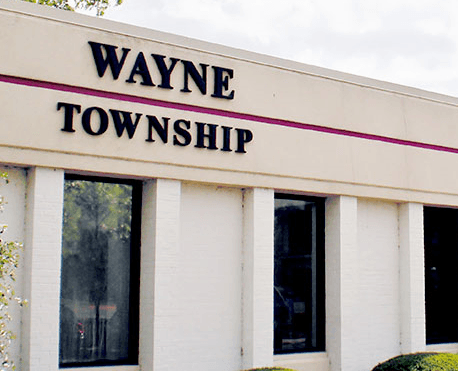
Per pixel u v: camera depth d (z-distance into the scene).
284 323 13.71
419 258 15.41
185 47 12.18
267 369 11.89
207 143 12.31
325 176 13.89
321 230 14.47
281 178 13.23
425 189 15.63
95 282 11.55
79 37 11.06
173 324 11.71
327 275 14.30
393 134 15.15
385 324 15.03
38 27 10.70
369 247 14.94
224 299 12.71
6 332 9.66
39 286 10.46
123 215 11.93
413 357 13.45
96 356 11.48
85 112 10.99
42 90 10.66
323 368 13.92
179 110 12.02
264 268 12.88
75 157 10.87
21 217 10.70
